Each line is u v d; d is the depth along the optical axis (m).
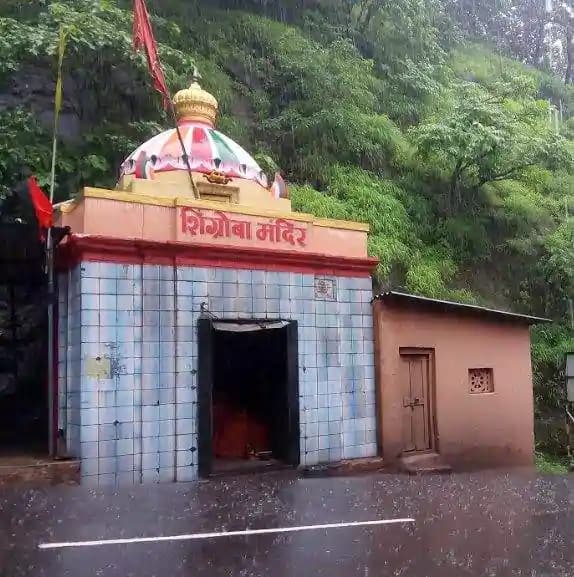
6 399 11.09
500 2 31.50
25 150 10.73
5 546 4.82
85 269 6.88
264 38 17.58
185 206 7.59
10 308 11.48
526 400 10.38
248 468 7.75
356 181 14.65
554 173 20.50
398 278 13.66
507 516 6.28
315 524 5.68
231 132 14.43
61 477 6.62
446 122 14.83
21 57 11.24
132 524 5.46
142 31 8.33
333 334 8.55
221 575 4.30
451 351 9.59
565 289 16.00
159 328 7.23
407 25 20.09
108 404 6.86
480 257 15.80
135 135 12.38
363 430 8.67
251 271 7.93
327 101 15.77
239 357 8.94
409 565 4.65
